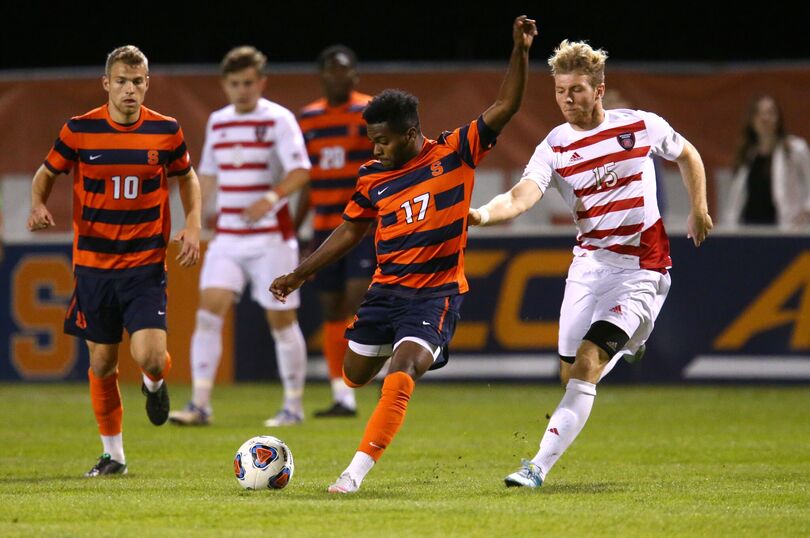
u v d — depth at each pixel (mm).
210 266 36156
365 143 38438
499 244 46500
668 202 48594
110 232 24297
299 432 33625
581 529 17812
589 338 22297
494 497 20812
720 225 49188
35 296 47719
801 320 45594
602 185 22766
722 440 31609
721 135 49312
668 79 49344
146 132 24422
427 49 70312
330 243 22188
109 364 24750
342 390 38375
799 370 45656
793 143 47156
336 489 20922
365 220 22094
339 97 38375
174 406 41281
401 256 21562
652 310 22875
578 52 22594
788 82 49125
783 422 36062
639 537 17359
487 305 46625
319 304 47656
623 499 20734
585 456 28344
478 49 70125
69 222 48875
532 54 69312
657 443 30953
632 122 22906
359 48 70188
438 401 42406
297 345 36188
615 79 49531
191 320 47625
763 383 45844
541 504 19953
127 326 24359
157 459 27828
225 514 18828
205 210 47500
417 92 49312
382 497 20688
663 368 46500
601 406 40688
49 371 47812
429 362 21266
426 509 19250
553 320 46438
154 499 20500
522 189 22750
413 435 33062
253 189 36062
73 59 69812
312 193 38844
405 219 21469
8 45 69500
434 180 21469
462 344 46812
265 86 49375
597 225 22922
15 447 30453
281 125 35875
